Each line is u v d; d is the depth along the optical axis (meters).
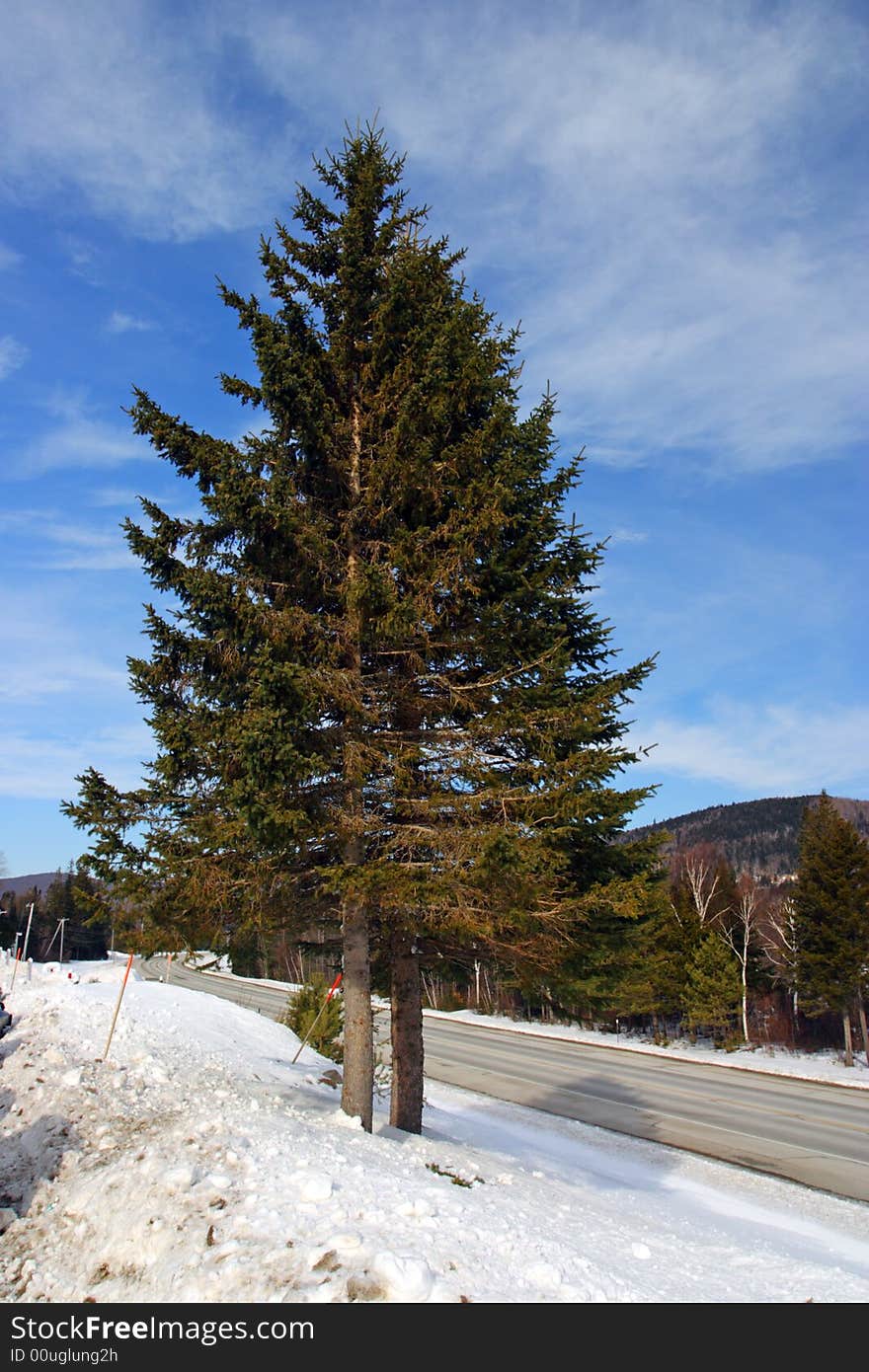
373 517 9.83
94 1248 6.00
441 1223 5.88
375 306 10.59
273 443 9.75
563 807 8.52
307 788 8.68
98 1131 8.34
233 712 8.35
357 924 9.34
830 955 33.53
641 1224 9.04
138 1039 13.94
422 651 9.69
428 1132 12.16
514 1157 12.76
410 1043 10.54
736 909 45.97
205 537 9.06
